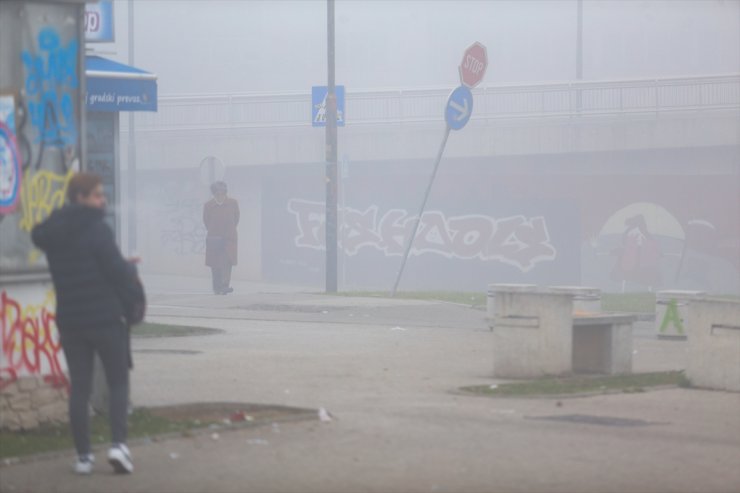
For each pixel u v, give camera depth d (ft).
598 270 180.34
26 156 39.52
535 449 39.27
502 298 56.70
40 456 35.94
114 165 52.75
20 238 39.24
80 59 41.34
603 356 58.70
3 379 38.55
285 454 37.42
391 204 181.06
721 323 53.93
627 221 180.65
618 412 47.29
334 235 123.34
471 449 38.96
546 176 180.14
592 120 175.83
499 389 52.08
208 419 42.68
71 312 34.30
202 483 33.47
